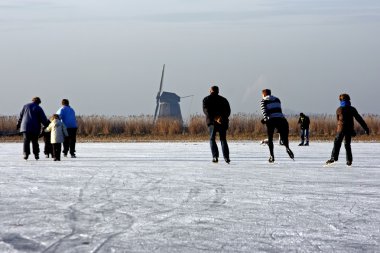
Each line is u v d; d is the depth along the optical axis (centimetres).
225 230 923
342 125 2103
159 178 1634
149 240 851
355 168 2009
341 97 2130
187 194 1309
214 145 2223
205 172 1822
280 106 2250
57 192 1336
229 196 1284
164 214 1057
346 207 1145
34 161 2375
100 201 1202
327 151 3266
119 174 1752
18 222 974
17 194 1302
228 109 2198
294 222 992
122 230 917
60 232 898
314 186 1470
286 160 2439
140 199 1231
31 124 2459
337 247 818
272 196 1288
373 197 1284
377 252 792
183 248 805
